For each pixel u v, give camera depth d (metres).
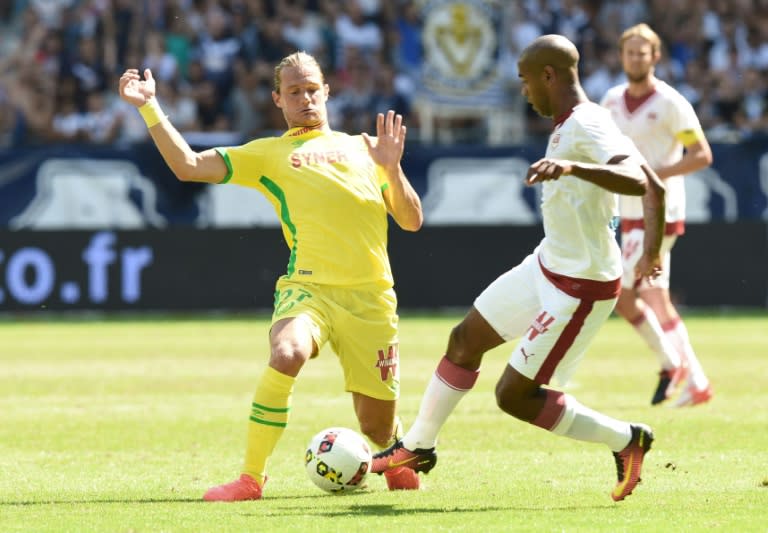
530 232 70.75
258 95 79.81
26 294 68.56
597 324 21.14
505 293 21.73
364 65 81.38
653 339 35.41
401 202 23.34
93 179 68.88
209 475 24.88
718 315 69.00
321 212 22.78
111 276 69.25
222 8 81.00
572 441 29.20
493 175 70.62
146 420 33.22
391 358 23.12
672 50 85.44
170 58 79.94
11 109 78.62
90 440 29.75
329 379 43.34
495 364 47.94
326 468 22.33
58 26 80.56
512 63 82.12
